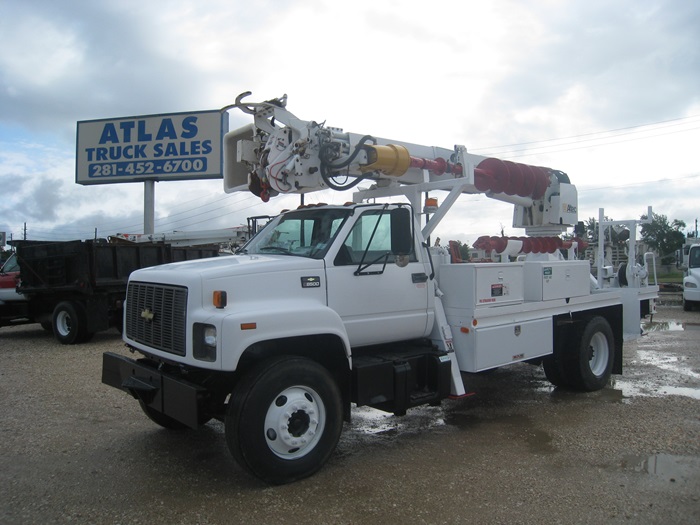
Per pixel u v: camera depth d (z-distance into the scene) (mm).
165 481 4445
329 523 3732
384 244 5285
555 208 7887
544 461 4777
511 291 5965
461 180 5895
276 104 5426
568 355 6930
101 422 5996
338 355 4809
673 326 13234
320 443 4473
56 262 11484
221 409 4578
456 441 5352
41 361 9422
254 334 4133
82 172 21750
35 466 4770
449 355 5465
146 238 17969
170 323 4523
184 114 20781
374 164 5406
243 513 3881
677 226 43625
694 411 6176
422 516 3811
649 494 4094
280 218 5711
